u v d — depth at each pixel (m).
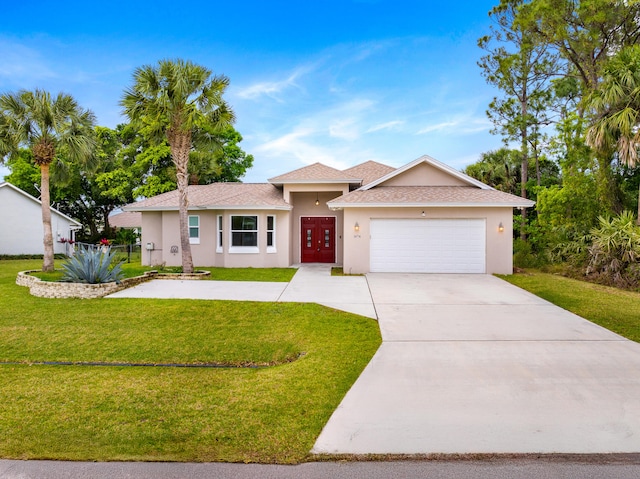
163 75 12.37
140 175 26.94
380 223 14.04
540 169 23.59
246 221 16.33
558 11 18.12
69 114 15.13
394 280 12.34
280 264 16.41
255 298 9.52
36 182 30.45
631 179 17.56
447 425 3.76
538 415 3.94
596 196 16.22
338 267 16.19
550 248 16.23
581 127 17.30
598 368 5.14
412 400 4.30
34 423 3.89
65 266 10.55
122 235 29.66
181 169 13.27
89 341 6.61
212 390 4.69
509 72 20.62
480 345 6.11
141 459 3.24
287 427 3.76
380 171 19.31
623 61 12.91
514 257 16.03
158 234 17.42
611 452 3.30
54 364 5.79
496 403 4.20
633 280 10.90
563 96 21.11
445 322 7.41
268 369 5.45
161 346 6.38
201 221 16.73
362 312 8.20
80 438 3.59
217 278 12.94
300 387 4.70
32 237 25.03
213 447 3.42
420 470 3.07
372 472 3.04
